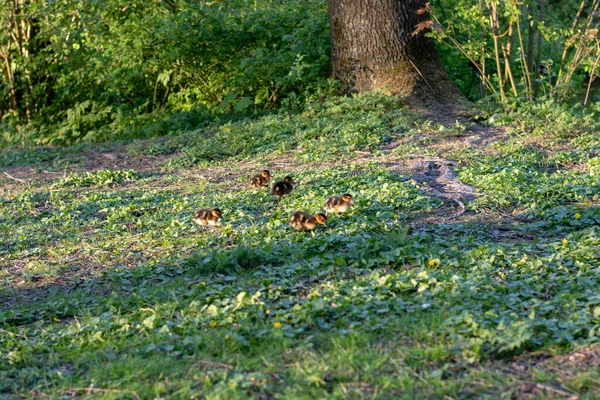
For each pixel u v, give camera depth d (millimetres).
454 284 6625
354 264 7625
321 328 6066
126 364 5598
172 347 5879
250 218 9883
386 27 15797
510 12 14727
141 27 18094
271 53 17594
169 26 17547
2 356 6082
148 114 18844
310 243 8305
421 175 11406
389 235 8414
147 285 7789
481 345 5438
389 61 15859
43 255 9227
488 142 13258
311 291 6895
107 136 18016
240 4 18766
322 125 14898
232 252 8094
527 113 14352
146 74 19234
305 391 4945
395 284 6781
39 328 6770
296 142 14414
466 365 5238
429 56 16016
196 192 11883
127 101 20406
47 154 16562
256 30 18000
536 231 8711
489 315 5863
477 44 15531
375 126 14398
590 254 7484
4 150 17953
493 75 16594
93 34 19078
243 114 17500
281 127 15305
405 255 7738
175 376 5410
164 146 15516
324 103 15977
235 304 6551
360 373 5172
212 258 8078
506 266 7344
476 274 6938
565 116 13734
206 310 6602
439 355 5332
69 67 20344
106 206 11312
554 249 7828
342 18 16156
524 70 15742
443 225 8969
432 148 13039
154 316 6453
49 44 21094
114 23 18797
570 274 7055
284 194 10750
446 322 5797
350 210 9531
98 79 19453
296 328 6070
